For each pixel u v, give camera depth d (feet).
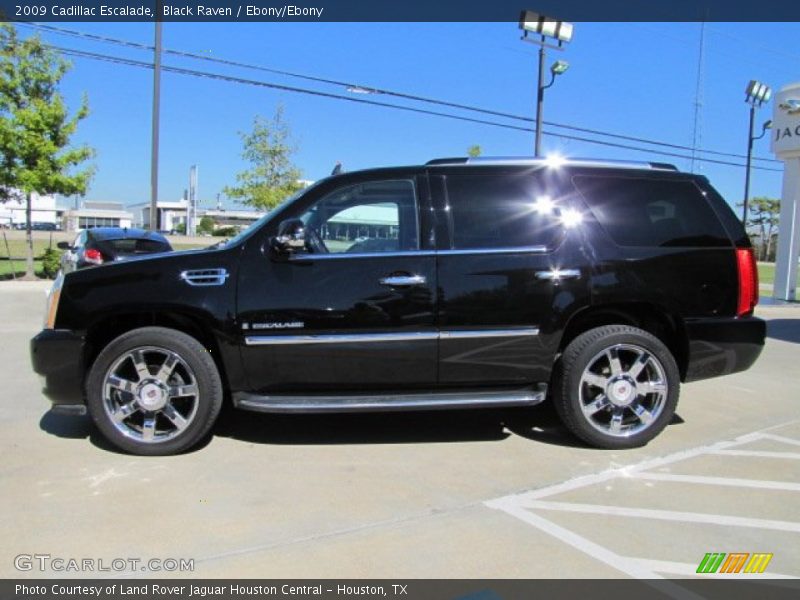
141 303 14.73
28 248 64.23
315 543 10.98
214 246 16.35
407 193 15.66
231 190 81.82
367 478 13.93
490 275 15.23
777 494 13.24
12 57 58.90
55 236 177.88
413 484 13.62
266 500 12.71
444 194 15.64
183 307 14.73
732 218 16.51
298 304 14.80
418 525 11.69
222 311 14.75
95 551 10.62
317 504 12.56
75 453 15.20
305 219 15.40
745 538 11.28
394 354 15.12
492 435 17.03
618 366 15.89
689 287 15.87
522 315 15.33
